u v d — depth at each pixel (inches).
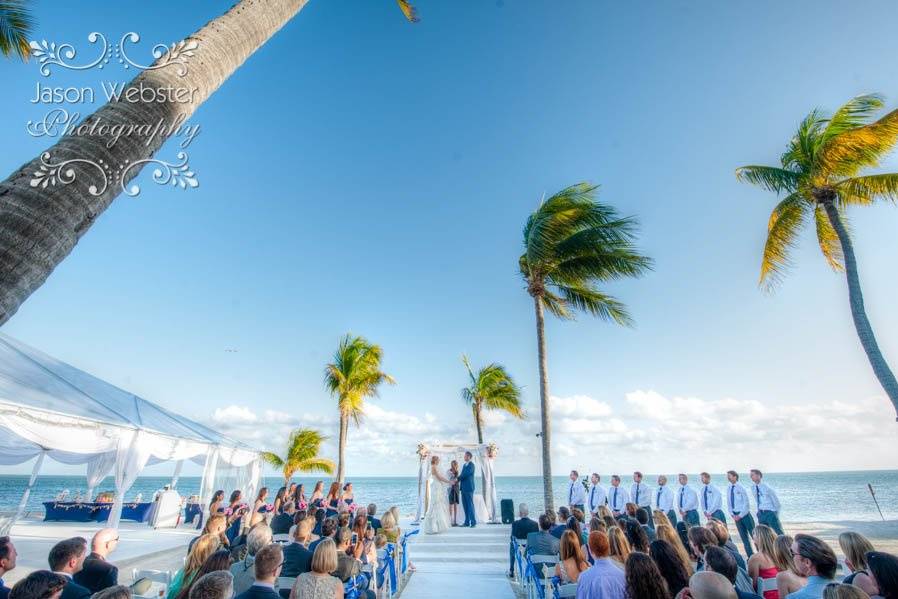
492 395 931.3
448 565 398.6
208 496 586.6
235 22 169.5
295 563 191.8
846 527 601.9
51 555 147.1
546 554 251.8
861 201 476.4
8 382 307.6
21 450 475.5
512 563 348.2
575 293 549.6
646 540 189.3
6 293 94.4
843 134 416.5
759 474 387.9
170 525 645.9
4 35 351.9
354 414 932.0
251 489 738.2
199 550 170.6
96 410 362.0
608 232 479.5
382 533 308.8
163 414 540.7
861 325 427.2
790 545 166.1
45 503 675.4
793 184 498.3
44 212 104.1
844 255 458.6
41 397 315.9
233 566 185.6
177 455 480.4
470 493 523.2
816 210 547.2
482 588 318.3
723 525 201.3
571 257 498.0
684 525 358.3
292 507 327.6
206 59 153.5
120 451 379.2
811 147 479.2
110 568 162.6
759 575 170.2
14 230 98.8
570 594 180.7
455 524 520.1
